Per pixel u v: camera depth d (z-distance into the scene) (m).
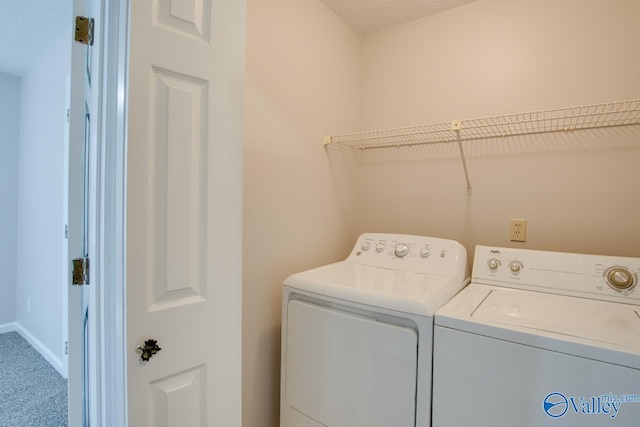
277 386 1.53
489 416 0.96
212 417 0.98
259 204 1.44
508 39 1.65
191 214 0.92
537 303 1.18
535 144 1.59
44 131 2.68
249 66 1.39
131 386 0.82
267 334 1.48
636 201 1.38
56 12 2.08
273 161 1.50
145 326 0.84
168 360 0.88
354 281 1.32
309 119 1.71
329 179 1.87
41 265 2.72
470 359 0.99
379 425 1.12
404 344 1.08
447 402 1.02
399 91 1.98
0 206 3.02
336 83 1.90
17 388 2.21
